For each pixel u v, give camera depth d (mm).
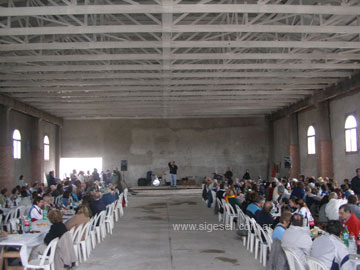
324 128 17125
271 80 15125
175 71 15148
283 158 24156
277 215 8641
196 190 23578
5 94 16234
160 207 16781
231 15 10633
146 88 16016
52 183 20031
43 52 12266
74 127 26203
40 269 6137
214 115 25750
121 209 14516
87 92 17078
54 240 5965
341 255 4918
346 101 15570
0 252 6062
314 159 19422
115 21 11023
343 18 9586
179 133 26484
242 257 7953
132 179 26109
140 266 7383
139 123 26438
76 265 7453
